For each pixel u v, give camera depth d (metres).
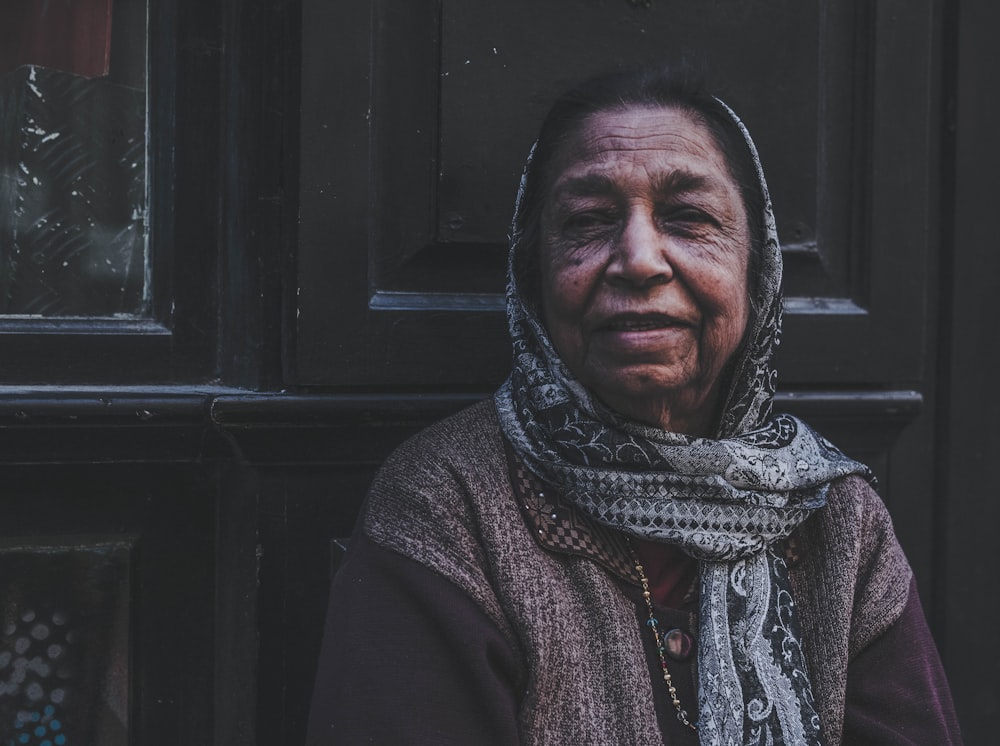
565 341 1.04
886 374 1.46
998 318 1.60
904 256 1.46
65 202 1.18
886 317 1.46
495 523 1.01
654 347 0.99
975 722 1.60
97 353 1.17
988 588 1.61
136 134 1.20
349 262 1.20
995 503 1.61
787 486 1.06
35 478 1.14
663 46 1.34
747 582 1.04
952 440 1.59
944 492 1.59
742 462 1.04
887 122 1.45
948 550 1.59
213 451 1.18
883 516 1.14
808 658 1.06
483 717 0.92
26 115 1.16
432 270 1.27
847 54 1.44
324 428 1.19
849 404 1.42
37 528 1.14
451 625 0.94
